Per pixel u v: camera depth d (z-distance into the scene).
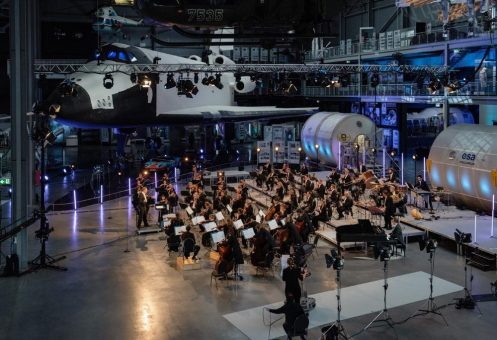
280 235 18.95
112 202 30.42
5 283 17.34
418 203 26.16
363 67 29.27
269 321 14.21
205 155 48.38
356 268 18.61
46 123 19.22
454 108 48.44
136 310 15.06
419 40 39.91
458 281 17.19
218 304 15.47
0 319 14.48
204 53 27.30
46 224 19.03
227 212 24.16
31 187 21.19
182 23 13.75
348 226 19.58
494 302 15.36
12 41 18.22
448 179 25.44
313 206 23.19
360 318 14.36
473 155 23.92
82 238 22.92
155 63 28.08
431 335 13.27
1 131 32.28
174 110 38.91
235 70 27.12
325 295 16.06
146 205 24.23
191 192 25.55
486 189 23.08
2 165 30.98
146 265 19.19
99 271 18.56
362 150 35.34
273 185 31.03
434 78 29.88
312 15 14.35
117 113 34.03
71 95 28.89
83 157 49.03
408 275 17.80
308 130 41.34
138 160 46.22
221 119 41.78
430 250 14.87
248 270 18.55
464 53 40.50
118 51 35.09
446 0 37.00
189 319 14.41
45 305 15.48
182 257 19.38
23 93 18.47
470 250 19.58
